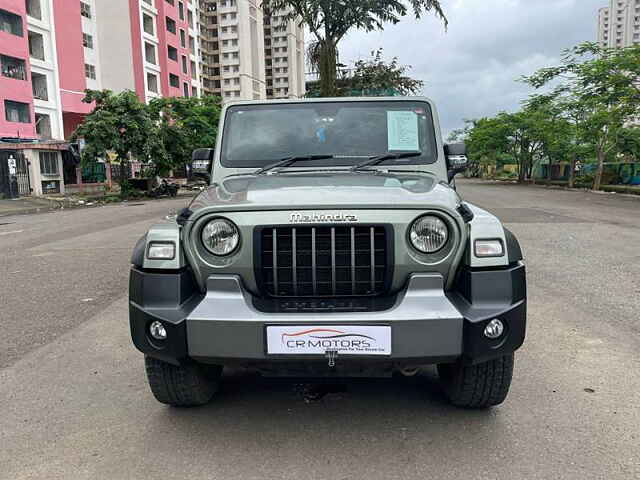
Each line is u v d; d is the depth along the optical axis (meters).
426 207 2.69
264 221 2.70
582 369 3.81
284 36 112.56
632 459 2.64
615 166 33.50
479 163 69.75
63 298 6.15
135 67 50.72
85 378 3.80
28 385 3.68
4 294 6.39
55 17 39.81
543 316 5.13
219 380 3.53
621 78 21.42
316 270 2.74
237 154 3.89
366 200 2.73
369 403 3.33
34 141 30.44
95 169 37.53
